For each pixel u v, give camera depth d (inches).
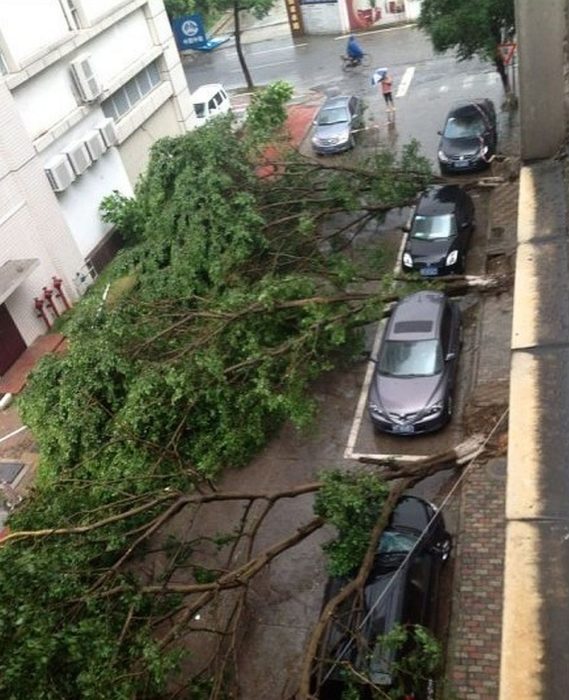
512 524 123.4
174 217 537.3
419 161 634.8
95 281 754.8
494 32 745.0
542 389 144.7
